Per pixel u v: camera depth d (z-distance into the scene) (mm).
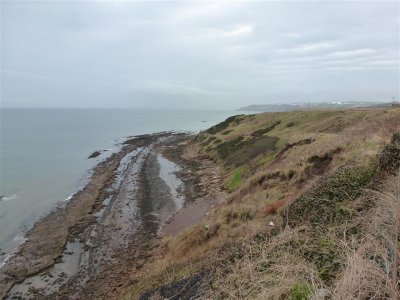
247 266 5957
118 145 73875
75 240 21656
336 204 7695
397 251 4168
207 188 31734
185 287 7688
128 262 18156
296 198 10328
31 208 28797
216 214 17125
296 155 20672
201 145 57875
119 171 43344
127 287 14922
